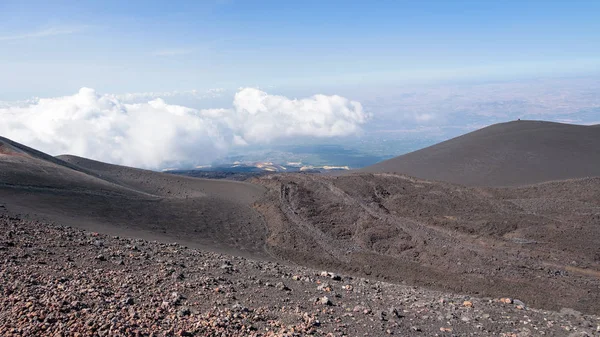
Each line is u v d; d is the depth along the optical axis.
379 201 50.44
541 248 34.09
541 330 13.95
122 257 18.84
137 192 43.84
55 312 10.68
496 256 32.97
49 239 19.42
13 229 19.53
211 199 47.72
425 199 49.59
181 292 14.55
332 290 17.95
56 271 14.84
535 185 51.78
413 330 13.17
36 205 28.53
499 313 15.84
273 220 42.91
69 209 30.14
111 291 13.41
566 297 25.16
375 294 18.17
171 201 42.34
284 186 55.81
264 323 12.30
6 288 12.12
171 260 20.05
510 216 41.53
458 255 33.34
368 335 12.29
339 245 37.97
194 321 11.61
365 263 33.09
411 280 28.89
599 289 26.41
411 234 39.31
